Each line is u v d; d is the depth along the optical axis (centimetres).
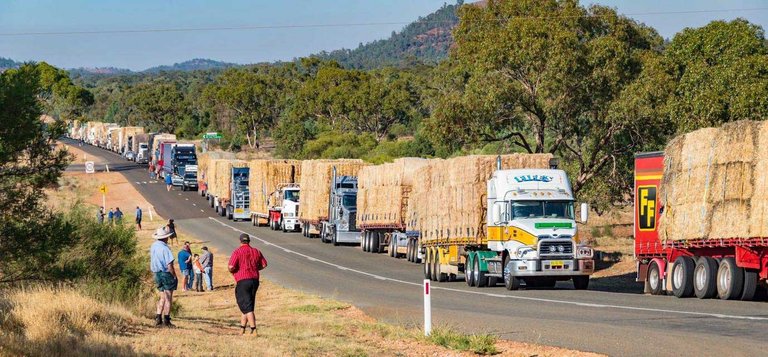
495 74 10062
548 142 11350
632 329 3941
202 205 17662
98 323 3706
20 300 3912
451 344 3772
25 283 4331
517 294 6097
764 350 3216
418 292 6525
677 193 5512
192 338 3638
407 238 9619
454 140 10156
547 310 4953
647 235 6072
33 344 3061
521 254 6284
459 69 14962
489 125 10112
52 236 3869
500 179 6488
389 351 3697
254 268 3978
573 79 9738
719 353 3212
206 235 12788
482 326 4325
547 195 6394
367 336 4144
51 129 3816
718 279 5259
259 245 11538
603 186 10306
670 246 5631
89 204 16525
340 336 4125
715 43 9231
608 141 10175
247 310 3947
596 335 3822
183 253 7306
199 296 6800
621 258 8819
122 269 5491
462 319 4656
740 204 4934
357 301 5969
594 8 11625
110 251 5512
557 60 9506
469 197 6819
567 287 6831
